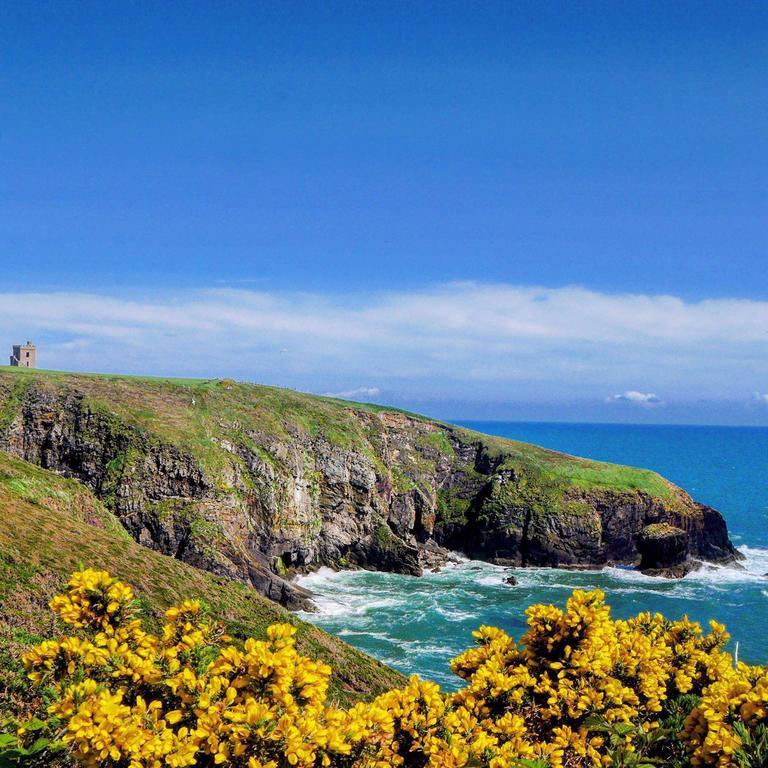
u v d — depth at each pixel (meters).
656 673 12.43
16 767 9.32
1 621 24.62
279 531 81.06
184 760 8.46
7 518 35.59
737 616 68.50
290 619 41.53
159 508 72.31
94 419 79.56
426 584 81.62
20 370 92.50
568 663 11.84
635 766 10.04
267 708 8.89
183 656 10.37
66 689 9.05
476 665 12.30
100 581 11.08
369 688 36.34
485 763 9.70
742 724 9.28
